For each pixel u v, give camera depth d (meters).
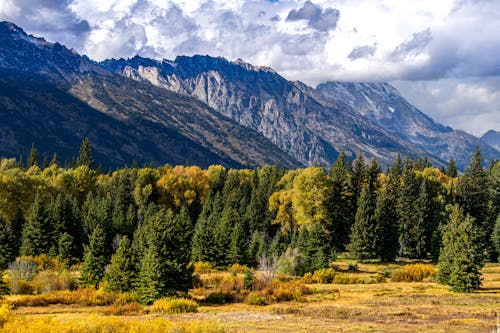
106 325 22.66
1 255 65.44
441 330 27.55
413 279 61.38
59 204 80.69
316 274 60.59
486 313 34.38
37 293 45.84
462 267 49.47
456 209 54.53
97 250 58.31
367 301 42.19
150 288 41.22
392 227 90.31
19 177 101.94
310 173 96.44
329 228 96.81
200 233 76.50
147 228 50.75
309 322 30.89
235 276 57.34
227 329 26.94
